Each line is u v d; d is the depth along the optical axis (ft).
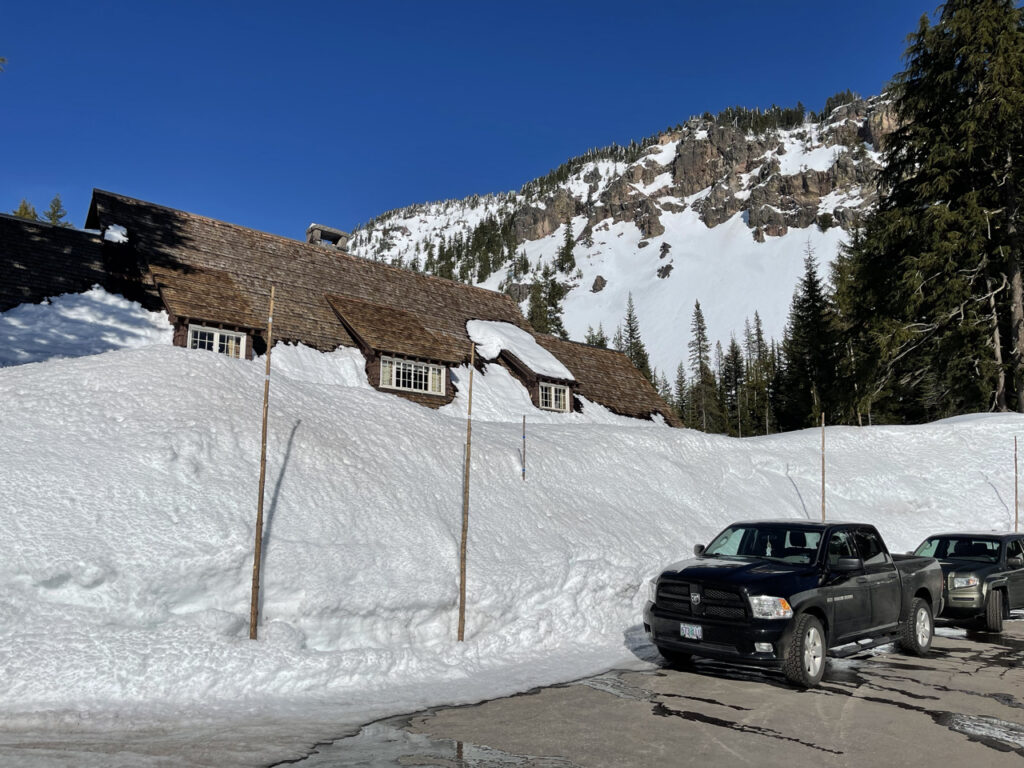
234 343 67.41
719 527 50.29
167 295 63.57
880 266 113.70
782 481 65.00
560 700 22.18
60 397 32.45
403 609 28.12
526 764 16.29
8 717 18.13
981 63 99.40
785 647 23.84
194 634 23.13
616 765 16.35
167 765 15.61
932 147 104.37
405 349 76.95
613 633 32.94
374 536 31.12
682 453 60.95
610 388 107.45
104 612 23.09
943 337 103.35
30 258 62.85
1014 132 98.58
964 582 38.17
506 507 38.75
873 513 65.05
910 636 30.68
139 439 30.48
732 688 24.06
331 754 16.74
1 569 22.57
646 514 46.80
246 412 34.76
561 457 48.65
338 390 44.68
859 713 21.13
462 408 80.69
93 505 26.20
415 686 23.50
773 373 299.58
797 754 17.34
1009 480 72.79
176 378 35.47
